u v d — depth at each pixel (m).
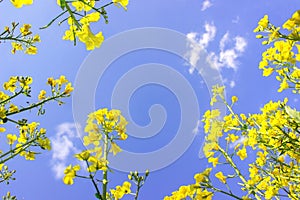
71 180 2.13
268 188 4.10
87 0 1.73
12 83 3.99
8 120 3.73
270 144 4.15
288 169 4.30
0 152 3.81
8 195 4.23
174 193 3.68
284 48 3.67
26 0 1.39
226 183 3.96
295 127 4.04
